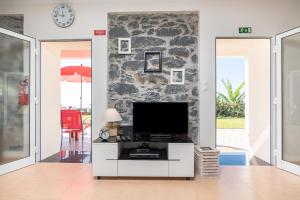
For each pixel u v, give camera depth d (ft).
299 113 13.65
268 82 15.39
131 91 15.43
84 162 15.76
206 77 14.66
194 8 14.75
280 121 14.26
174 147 12.55
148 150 13.38
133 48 15.49
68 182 12.05
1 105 13.92
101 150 12.58
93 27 14.98
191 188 11.33
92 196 10.37
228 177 12.86
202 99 14.62
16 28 16.14
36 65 15.51
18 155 14.83
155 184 11.89
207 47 14.67
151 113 13.93
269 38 14.99
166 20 15.48
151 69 15.38
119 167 12.57
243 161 16.38
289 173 13.43
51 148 17.76
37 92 15.61
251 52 19.08
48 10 15.20
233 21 14.66
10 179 12.44
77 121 21.43
